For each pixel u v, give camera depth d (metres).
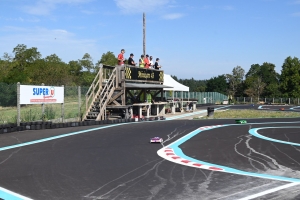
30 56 70.44
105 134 15.06
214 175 7.70
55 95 18.67
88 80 57.25
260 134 15.12
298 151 10.83
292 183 7.05
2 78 50.03
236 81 107.50
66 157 9.80
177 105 37.53
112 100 23.16
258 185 6.90
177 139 13.54
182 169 8.30
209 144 12.27
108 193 6.36
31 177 7.52
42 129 16.83
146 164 8.87
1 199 6.00
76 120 20.47
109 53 69.69
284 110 42.28
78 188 6.68
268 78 111.44
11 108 18.05
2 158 9.62
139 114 25.27
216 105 63.97
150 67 28.62
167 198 6.07
